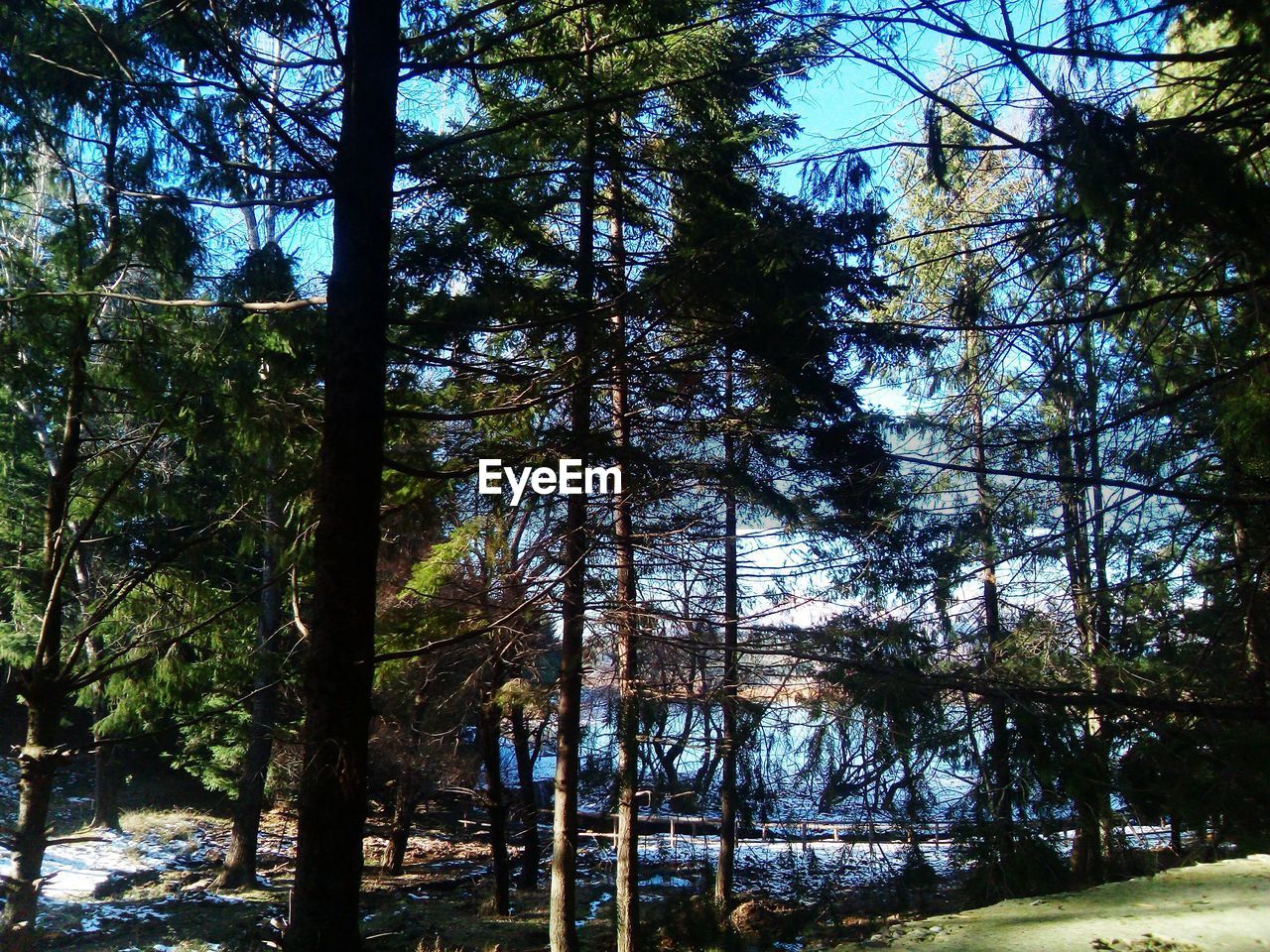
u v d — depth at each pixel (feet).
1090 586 24.58
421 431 32.22
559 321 25.79
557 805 38.63
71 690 31.30
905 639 25.18
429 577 37.19
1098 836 19.02
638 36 26.96
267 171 22.40
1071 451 22.13
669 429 35.83
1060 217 18.10
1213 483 20.80
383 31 21.03
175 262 26.68
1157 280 20.04
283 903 55.88
